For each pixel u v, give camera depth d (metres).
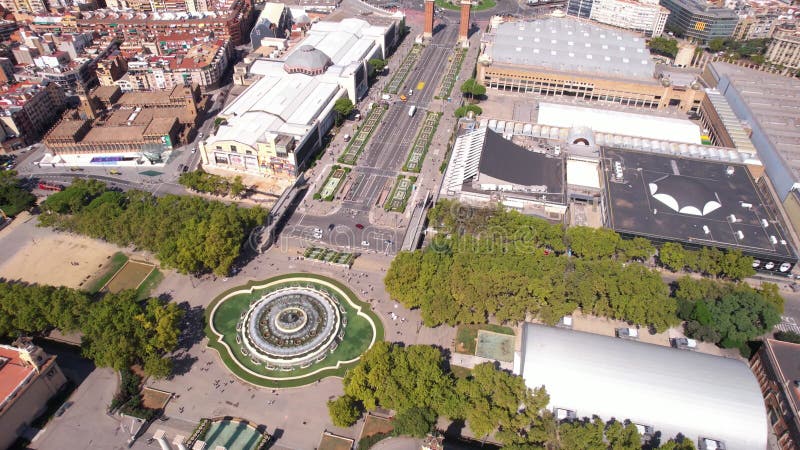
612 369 187.88
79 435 186.62
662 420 177.50
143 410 193.25
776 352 199.88
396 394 183.00
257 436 186.00
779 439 187.00
